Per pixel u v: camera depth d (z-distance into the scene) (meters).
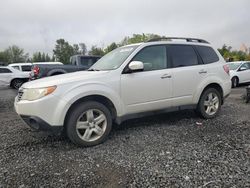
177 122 5.95
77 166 3.73
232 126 5.57
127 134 5.12
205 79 5.97
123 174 3.44
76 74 4.96
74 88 4.40
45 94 4.24
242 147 4.27
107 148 4.41
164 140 4.71
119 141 4.74
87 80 4.56
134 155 4.05
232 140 4.63
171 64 5.54
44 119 4.24
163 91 5.34
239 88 14.77
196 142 4.56
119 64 5.03
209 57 6.23
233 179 3.21
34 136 5.18
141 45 5.28
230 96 10.60
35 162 3.90
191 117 6.38
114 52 5.80
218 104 6.34
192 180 3.22
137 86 5.00
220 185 3.08
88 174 3.47
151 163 3.74
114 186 3.15
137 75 5.03
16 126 6.09
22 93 4.59
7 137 5.17
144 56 5.24
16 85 17.89
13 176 3.46
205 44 6.30
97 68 5.46
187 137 4.85
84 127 4.49
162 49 5.51
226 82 6.41
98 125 4.64
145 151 4.20
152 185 3.14
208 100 6.18
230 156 3.90
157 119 6.22
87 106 4.46
